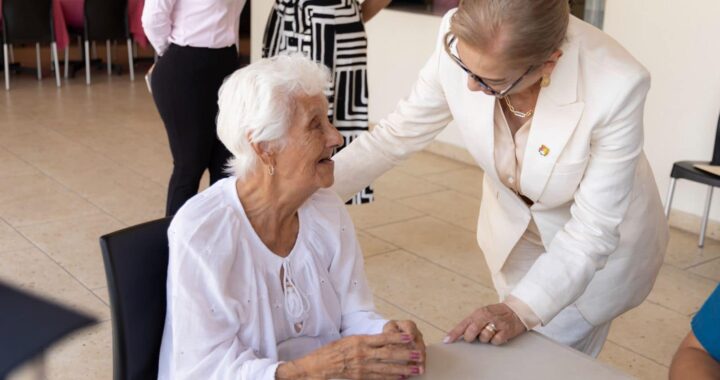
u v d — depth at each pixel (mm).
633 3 4469
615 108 1678
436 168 5469
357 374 1510
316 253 1707
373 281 3676
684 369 1623
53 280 3506
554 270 1751
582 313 2117
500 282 2213
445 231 4320
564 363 1591
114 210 4406
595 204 1765
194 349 1522
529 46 1467
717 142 4043
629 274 2088
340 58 3533
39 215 4266
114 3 7617
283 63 1606
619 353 3154
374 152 2057
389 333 1548
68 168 5090
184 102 3732
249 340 1601
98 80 7863
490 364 1576
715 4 4145
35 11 7227
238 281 1589
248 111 1552
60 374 2812
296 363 1512
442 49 1878
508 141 1848
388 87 6047
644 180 2076
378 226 4355
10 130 5918
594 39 1741
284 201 1617
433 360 1582
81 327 798
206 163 3887
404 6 5746
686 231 4430
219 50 3736
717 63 4199
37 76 7801
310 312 1688
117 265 1559
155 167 5211
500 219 2078
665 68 4410
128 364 1594
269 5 6797
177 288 1526
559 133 1729
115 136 5906
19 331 779
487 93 1597
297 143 1571
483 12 1470
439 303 3496
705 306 1681
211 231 1563
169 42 3727
